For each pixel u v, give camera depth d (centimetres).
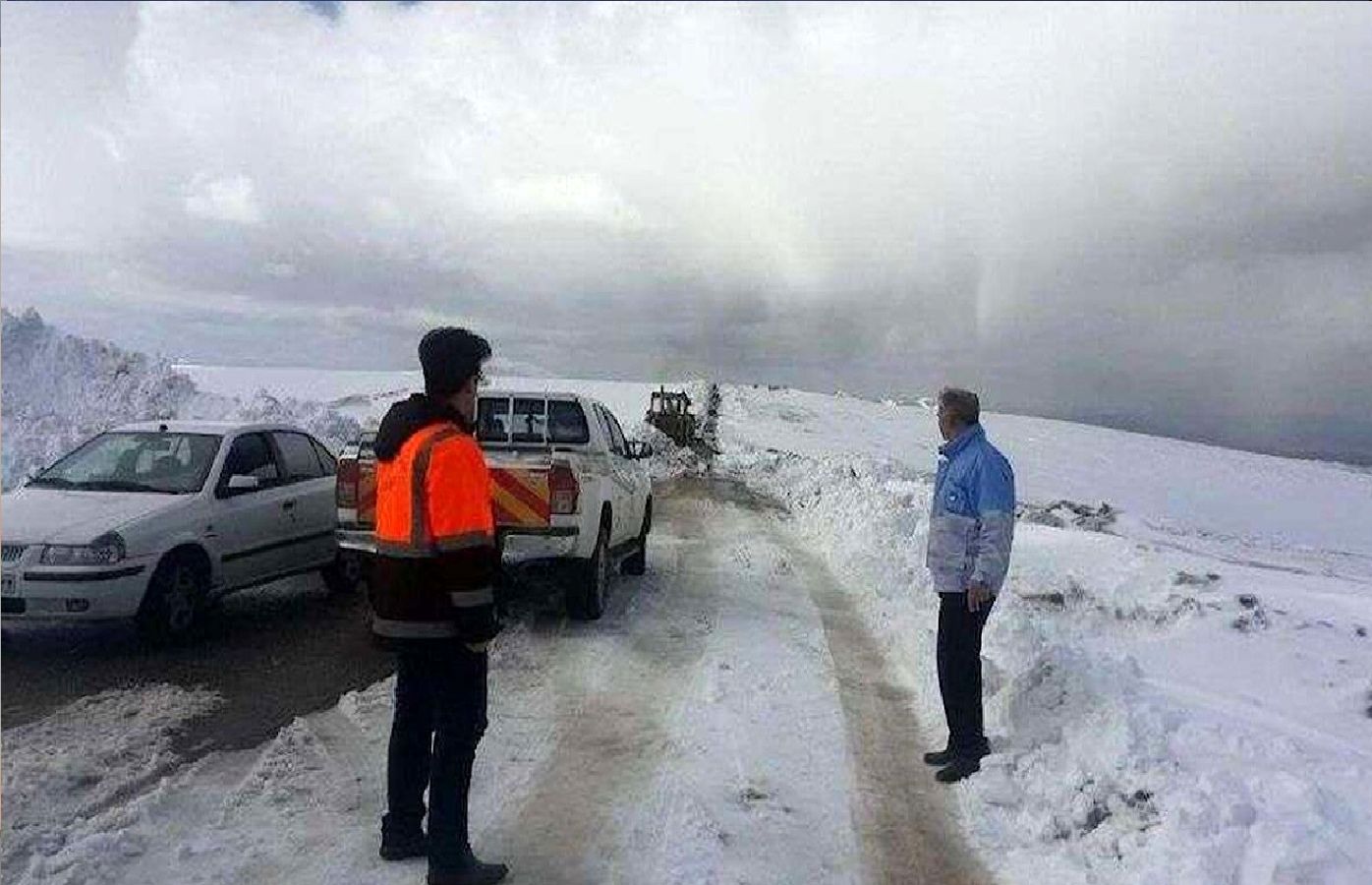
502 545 879
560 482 880
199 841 459
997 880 458
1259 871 426
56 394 1784
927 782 570
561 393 1034
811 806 530
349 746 584
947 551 577
